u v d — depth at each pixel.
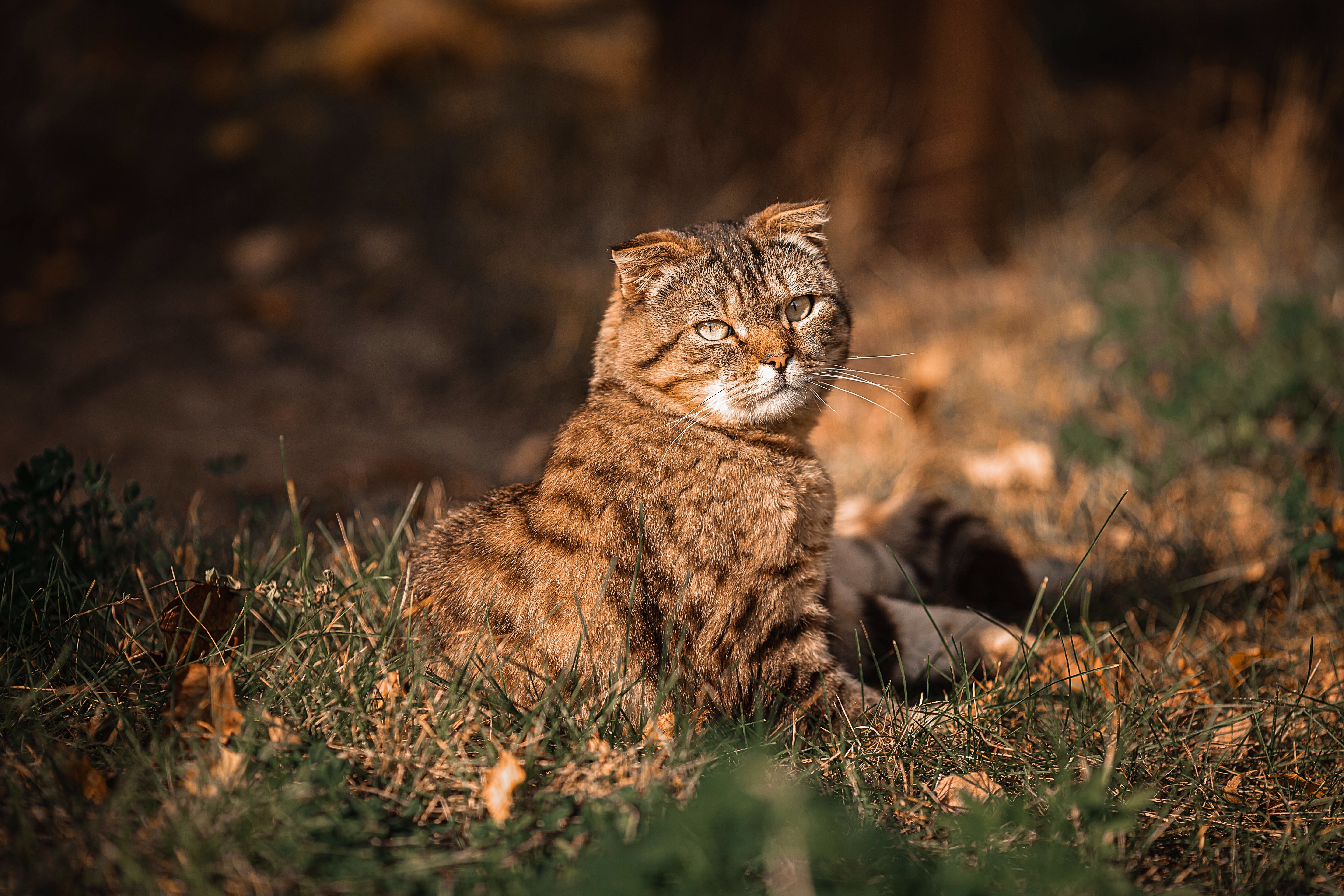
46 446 6.50
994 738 3.31
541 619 3.33
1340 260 7.40
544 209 8.89
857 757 3.15
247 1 10.62
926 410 6.38
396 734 2.97
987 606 4.61
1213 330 6.29
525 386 7.67
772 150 9.30
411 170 9.44
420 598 3.55
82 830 2.50
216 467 4.81
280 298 8.32
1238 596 4.46
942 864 2.65
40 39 9.68
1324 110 9.70
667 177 9.10
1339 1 11.62
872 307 8.03
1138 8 13.41
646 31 10.12
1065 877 2.42
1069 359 6.77
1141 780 3.13
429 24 10.24
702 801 2.48
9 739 2.88
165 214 9.30
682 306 3.74
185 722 2.92
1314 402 5.54
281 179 9.44
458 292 8.50
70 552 3.79
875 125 9.06
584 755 2.93
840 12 9.03
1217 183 9.50
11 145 9.17
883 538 4.69
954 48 8.78
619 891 2.27
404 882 2.45
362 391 7.64
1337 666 3.76
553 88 10.15
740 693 3.39
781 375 3.73
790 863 2.39
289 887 2.40
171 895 2.35
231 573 3.99
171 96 9.88
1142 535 4.91
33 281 8.62
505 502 3.63
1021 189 9.43
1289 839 2.88
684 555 3.42
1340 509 4.87
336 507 5.60
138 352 7.82
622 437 3.62
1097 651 3.72
